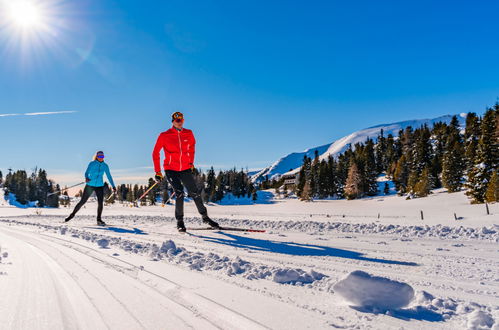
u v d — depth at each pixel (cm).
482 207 2322
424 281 256
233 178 11419
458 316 173
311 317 168
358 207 4575
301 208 5041
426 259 350
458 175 5175
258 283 240
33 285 226
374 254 381
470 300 204
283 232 641
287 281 246
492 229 589
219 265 299
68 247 419
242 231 636
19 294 204
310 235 582
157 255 357
